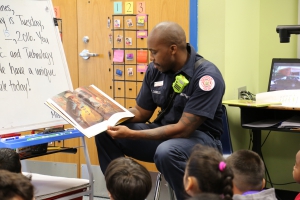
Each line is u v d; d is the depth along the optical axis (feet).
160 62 8.38
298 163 7.20
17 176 4.77
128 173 5.89
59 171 12.82
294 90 10.95
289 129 10.34
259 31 13.17
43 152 8.08
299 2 12.39
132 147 8.74
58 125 8.56
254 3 12.71
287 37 7.89
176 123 8.49
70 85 8.97
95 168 12.41
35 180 8.53
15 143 7.36
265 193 5.57
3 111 7.74
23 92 8.10
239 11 11.66
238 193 6.29
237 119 12.11
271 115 11.76
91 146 12.41
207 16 10.91
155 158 8.02
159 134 8.11
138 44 11.65
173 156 7.83
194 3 10.99
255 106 10.29
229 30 11.03
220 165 5.22
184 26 11.14
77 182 8.42
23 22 8.38
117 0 11.75
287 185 12.92
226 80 10.96
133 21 11.64
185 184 5.44
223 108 10.90
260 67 13.25
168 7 11.27
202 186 5.17
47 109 8.41
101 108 8.45
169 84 8.73
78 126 7.79
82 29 12.18
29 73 8.27
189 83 8.42
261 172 6.36
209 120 8.73
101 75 12.13
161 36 8.26
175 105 8.64
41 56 8.55
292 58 12.18
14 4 8.30
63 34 12.36
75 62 12.34
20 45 8.23
